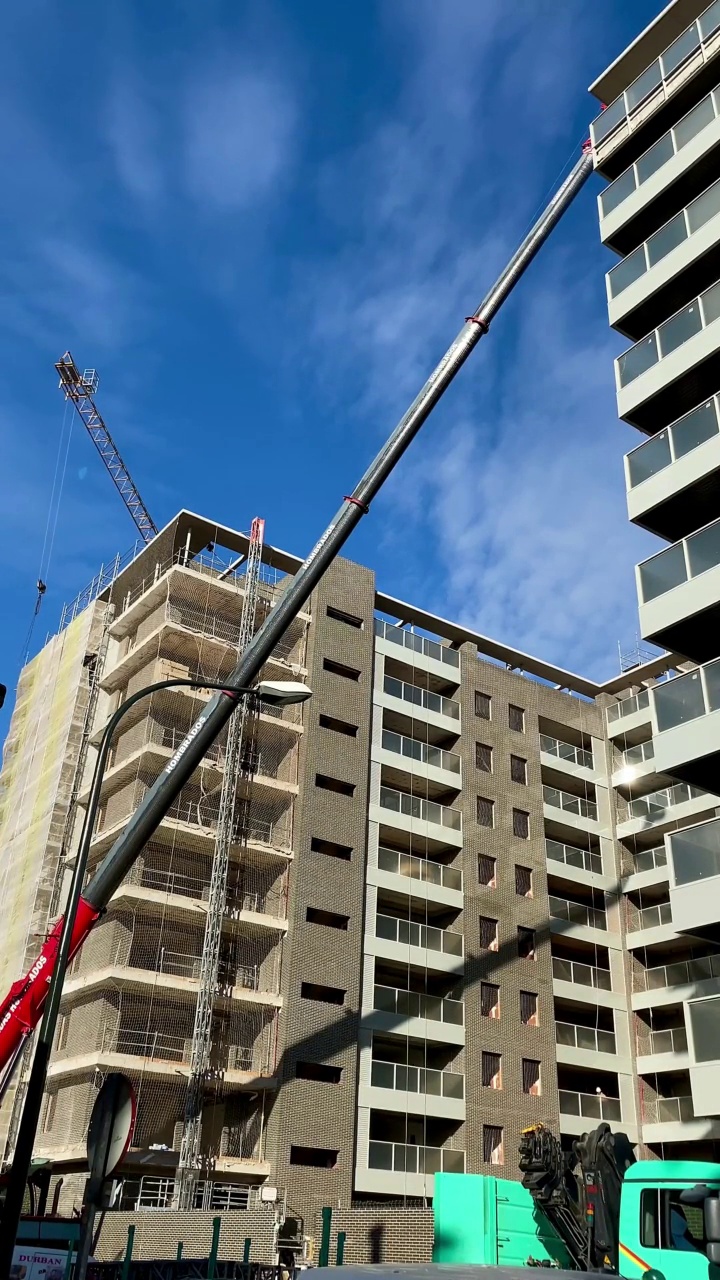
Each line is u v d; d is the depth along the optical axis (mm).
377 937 44625
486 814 51156
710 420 25234
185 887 43562
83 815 49406
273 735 46500
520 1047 46531
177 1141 39625
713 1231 10727
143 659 47312
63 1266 17859
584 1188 19016
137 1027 40219
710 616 24188
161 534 49594
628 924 53312
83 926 25719
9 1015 24719
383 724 51031
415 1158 41469
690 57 30172
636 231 30562
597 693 61000
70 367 82312
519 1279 6801
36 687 58875
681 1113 47844
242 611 48062
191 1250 30156
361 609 51250
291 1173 38125
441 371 32469
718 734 22953
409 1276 6715
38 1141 40281
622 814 56094
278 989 41406
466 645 55219
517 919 49531
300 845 43844
